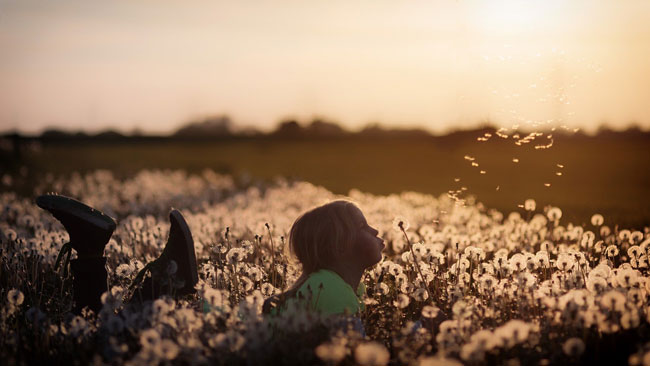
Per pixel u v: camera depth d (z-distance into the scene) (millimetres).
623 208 11703
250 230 7707
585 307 3818
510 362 3262
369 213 11469
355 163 36031
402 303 4066
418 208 13773
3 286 5551
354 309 3902
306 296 3760
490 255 6816
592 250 6453
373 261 4062
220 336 3342
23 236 6910
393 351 3814
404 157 36625
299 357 3289
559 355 3570
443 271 5477
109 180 22562
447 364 3043
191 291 4406
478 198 15797
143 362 3229
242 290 4812
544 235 7414
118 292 4078
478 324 3891
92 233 4363
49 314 4754
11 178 22344
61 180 20906
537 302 4211
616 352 3652
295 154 48438
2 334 3990
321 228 3979
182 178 24703
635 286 4398
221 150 55156
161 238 6645
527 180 20500
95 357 3365
